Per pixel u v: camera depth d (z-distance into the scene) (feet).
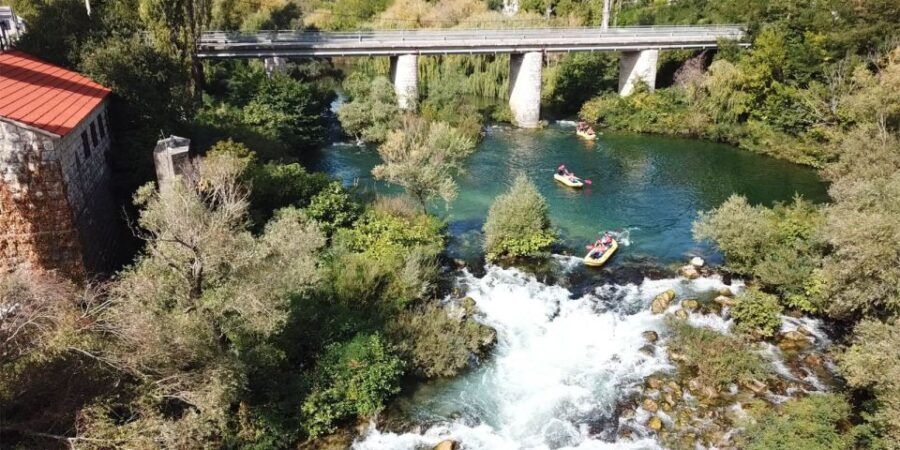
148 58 100.22
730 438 56.44
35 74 82.43
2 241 60.54
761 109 157.07
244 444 52.75
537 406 61.87
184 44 123.75
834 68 145.07
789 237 84.12
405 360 64.95
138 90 95.25
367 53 160.25
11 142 58.39
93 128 79.87
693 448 55.67
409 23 237.25
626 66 189.57
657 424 58.54
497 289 82.17
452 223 102.89
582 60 195.21
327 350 60.13
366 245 81.41
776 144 145.79
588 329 75.00
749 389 63.10
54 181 61.67
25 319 43.24
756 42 159.22
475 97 203.00
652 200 116.67
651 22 227.20
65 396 42.11
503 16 234.58
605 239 93.56
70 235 64.13
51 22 100.22
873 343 55.47
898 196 73.00
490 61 207.82
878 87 113.29
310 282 59.98
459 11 250.57
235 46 149.48
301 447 55.11
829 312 72.84
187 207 51.90
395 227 85.25
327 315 63.93
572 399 62.90
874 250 61.46
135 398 45.24
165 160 71.31
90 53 95.91
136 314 46.03
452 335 68.33
